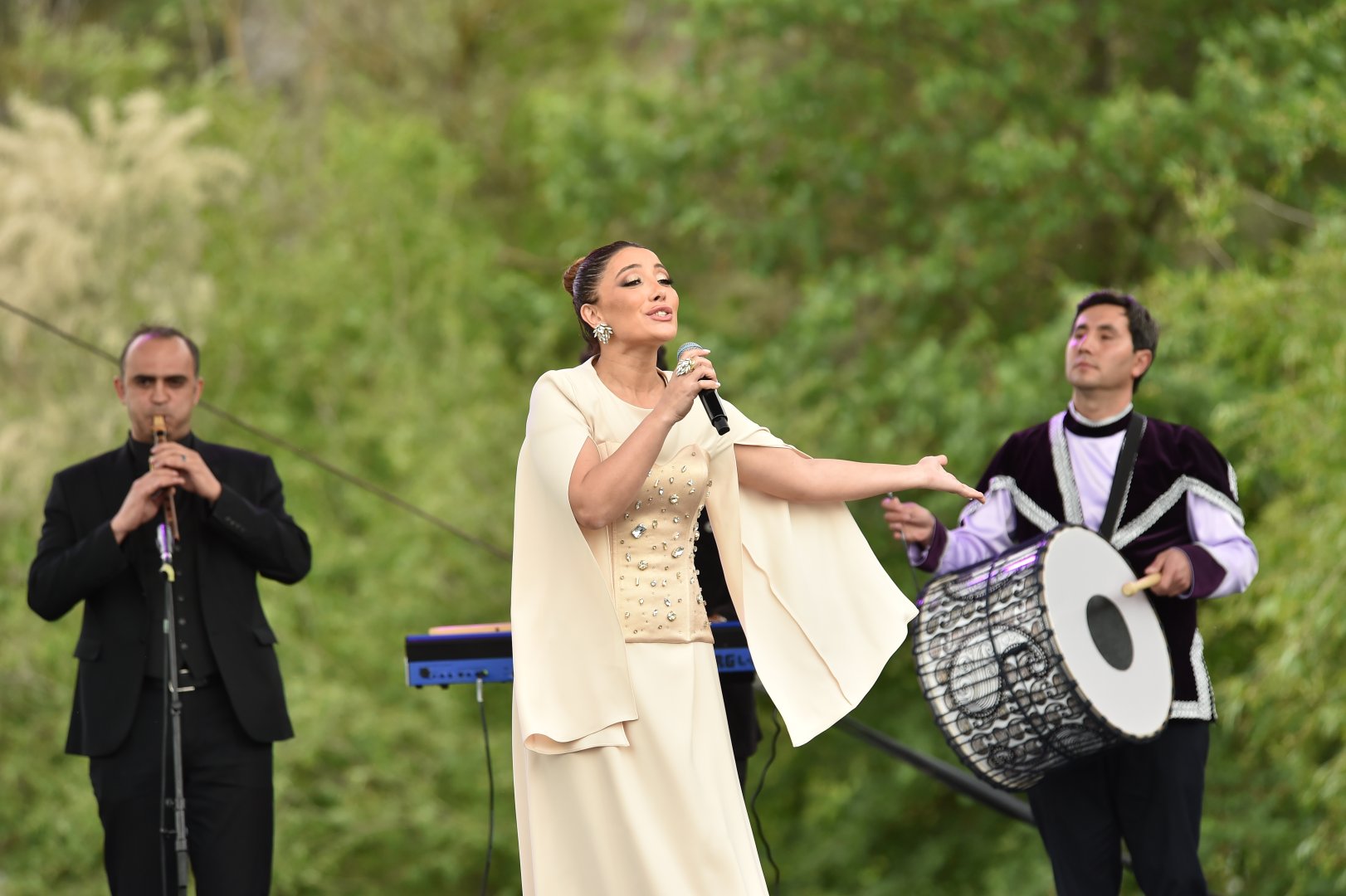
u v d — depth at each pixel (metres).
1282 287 29.28
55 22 61.19
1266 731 29.83
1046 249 44.03
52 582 13.70
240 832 13.86
